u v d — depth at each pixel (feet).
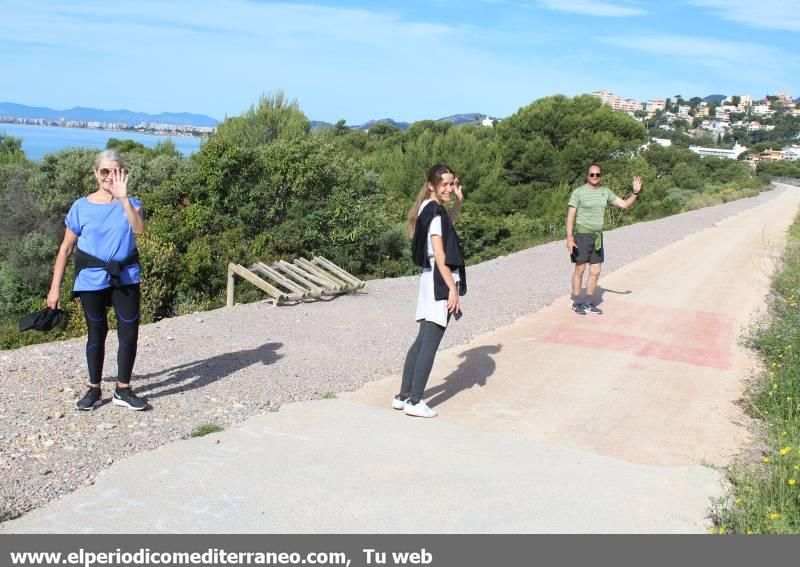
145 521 12.18
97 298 16.81
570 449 16.02
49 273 65.21
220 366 21.31
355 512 12.68
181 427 16.26
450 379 21.25
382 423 17.15
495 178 126.00
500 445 16.07
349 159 59.26
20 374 19.39
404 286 39.52
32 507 12.52
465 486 13.83
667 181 195.93
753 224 92.38
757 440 17.02
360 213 55.42
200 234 48.19
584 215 31.32
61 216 76.13
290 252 50.85
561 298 35.53
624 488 13.98
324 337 25.88
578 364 23.44
